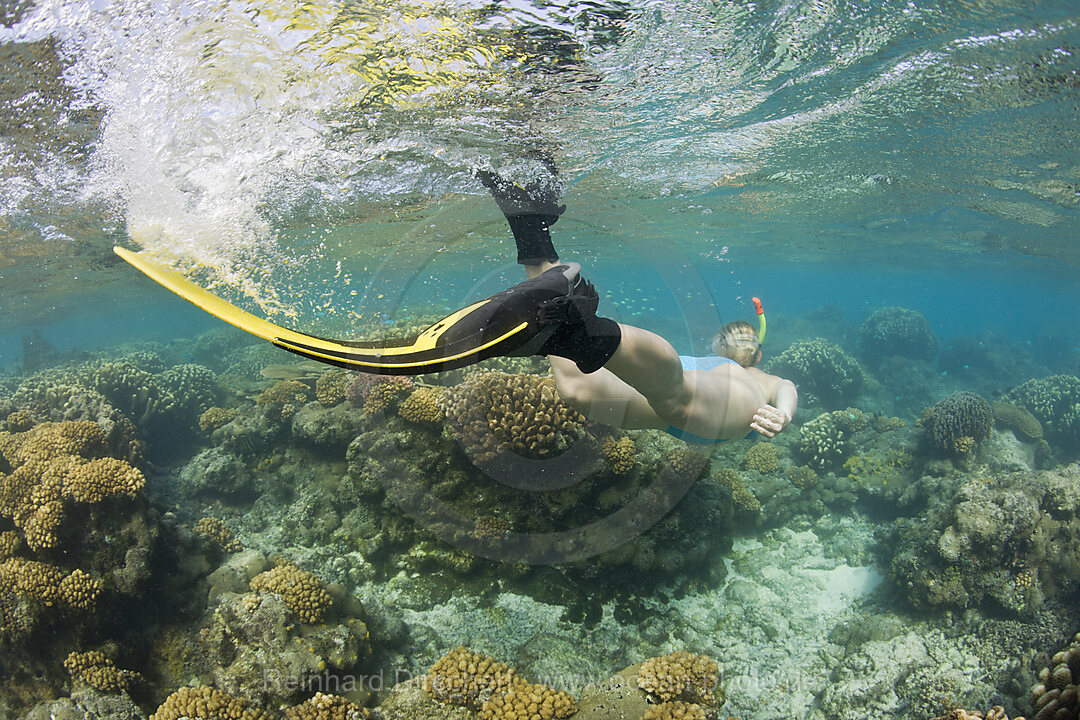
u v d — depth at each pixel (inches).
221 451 333.1
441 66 201.8
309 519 283.3
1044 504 283.7
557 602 243.9
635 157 394.6
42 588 202.4
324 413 308.2
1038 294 2422.5
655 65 242.4
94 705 188.2
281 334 62.2
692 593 273.4
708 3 202.1
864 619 276.8
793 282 2783.0
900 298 3954.2
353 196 355.6
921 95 325.7
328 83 201.2
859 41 252.2
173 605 229.9
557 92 244.1
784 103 329.1
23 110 215.0
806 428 457.1
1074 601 263.1
